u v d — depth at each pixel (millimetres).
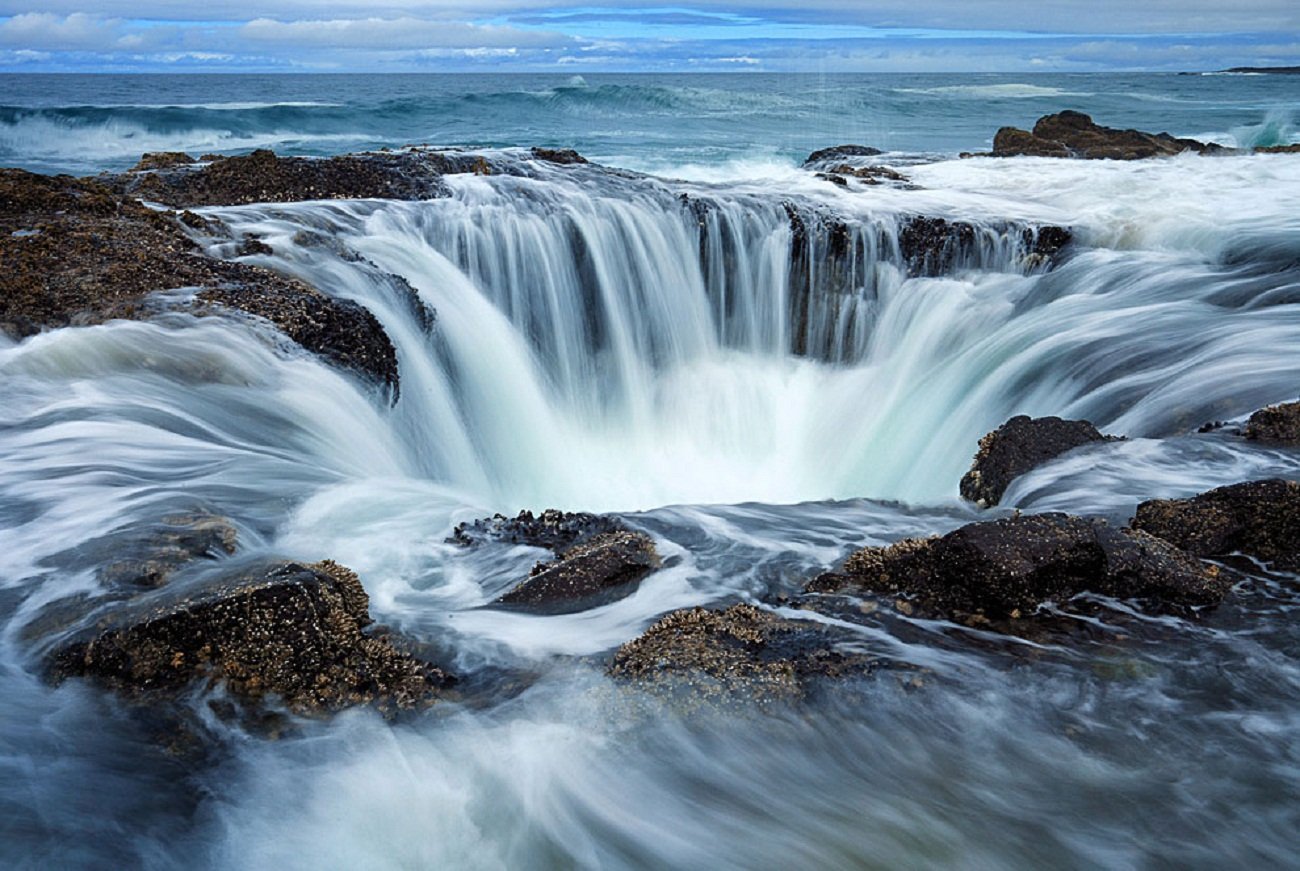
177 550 5352
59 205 10234
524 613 5250
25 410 7207
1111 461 7180
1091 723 4512
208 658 4465
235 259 10117
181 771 4062
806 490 11500
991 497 7359
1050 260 13961
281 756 4176
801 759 4266
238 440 7492
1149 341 10469
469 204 13109
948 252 14008
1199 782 4215
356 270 10656
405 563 5848
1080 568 5277
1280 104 64062
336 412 8406
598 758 4234
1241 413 8242
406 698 4488
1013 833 3977
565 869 3879
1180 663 4879
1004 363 11344
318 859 3830
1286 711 4598
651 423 13219
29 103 61469
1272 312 10781
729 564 5859
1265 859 3889
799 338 14250
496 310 12258
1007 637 5047
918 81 138750
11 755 4051
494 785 4117
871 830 3988
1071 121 26828
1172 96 75125
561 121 47562
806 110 55281
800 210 14109
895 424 12008
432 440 10352
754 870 3850
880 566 5590
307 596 4609
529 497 10828
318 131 41219
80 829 3791
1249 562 5719
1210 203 15664
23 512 5867
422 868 3844
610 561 5586
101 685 4398
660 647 4770
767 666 4699
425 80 147250
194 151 34781
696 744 4312
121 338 8094
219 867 3752
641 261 13547
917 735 4410
